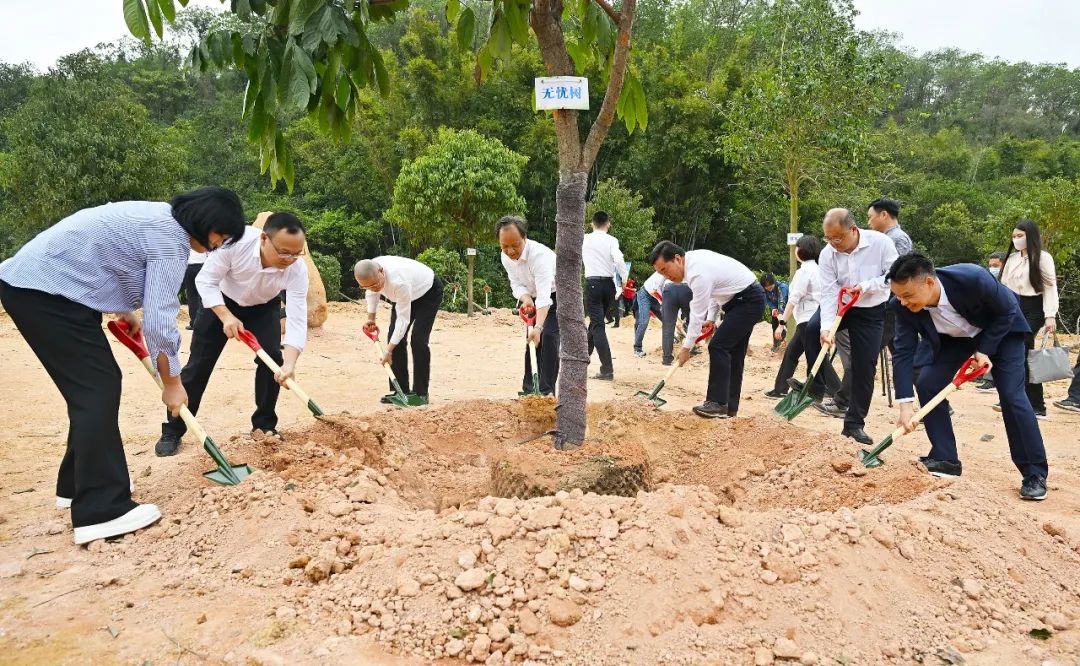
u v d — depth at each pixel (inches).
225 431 215.0
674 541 117.6
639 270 930.1
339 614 107.2
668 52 1062.4
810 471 167.5
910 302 166.9
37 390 268.5
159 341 135.4
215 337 187.6
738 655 100.3
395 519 132.8
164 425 191.2
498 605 106.5
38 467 181.2
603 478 147.4
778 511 133.3
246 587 116.0
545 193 1007.0
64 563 124.4
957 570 123.0
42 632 101.9
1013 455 174.2
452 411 209.6
